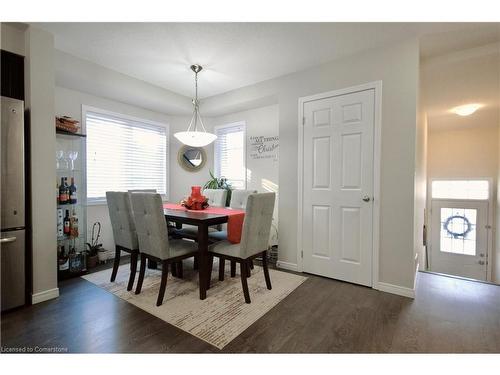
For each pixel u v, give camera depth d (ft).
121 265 10.44
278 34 7.44
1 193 6.35
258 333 5.70
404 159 7.64
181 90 12.21
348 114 8.61
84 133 10.62
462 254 18.51
